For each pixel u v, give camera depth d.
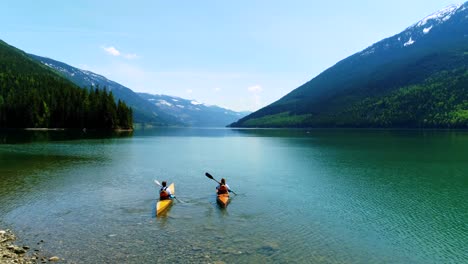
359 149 77.88
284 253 18.11
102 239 19.72
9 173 40.16
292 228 22.27
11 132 136.25
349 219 24.38
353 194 32.31
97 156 59.78
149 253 17.73
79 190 32.44
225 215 25.11
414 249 19.06
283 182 38.41
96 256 17.25
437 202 29.34
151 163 53.19
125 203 28.05
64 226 22.00
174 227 22.20
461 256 18.23
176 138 134.25
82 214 24.72
